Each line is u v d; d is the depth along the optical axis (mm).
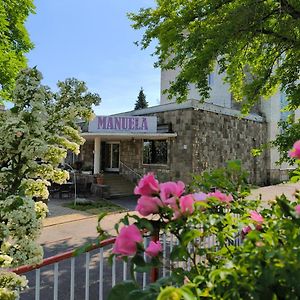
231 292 950
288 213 1152
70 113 2217
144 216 1317
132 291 1135
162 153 17891
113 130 17172
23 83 2035
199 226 1382
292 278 913
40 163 2160
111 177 19125
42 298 4383
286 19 8586
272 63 10180
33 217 1785
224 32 8078
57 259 2244
